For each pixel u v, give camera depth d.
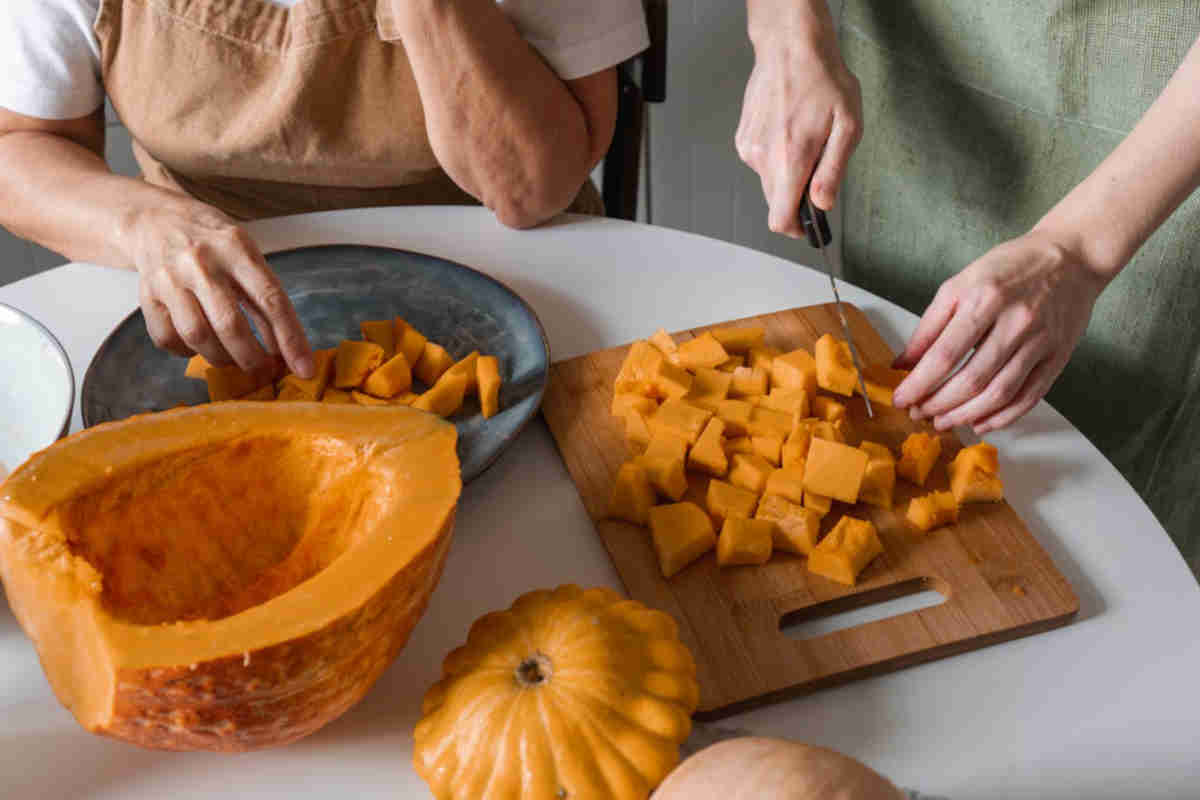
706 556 0.84
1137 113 1.17
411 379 0.98
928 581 0.83
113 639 0.57
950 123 1.37
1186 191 0.97
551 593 0.73
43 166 1.15
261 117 1.25
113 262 1.09
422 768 0.66
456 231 1.20
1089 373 1.36
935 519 0.85
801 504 0.87
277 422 0.71
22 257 1.89
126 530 0.70
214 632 0.58
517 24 1.17
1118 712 0.73
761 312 1.10
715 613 0.79
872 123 1.47
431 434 0.71
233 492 0.74
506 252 1.17
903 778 0.69
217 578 0.76
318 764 0.70
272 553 0.78
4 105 1.22
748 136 1.09
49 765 0.69
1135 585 0.82
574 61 1.19
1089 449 0.94
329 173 1.31
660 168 2.03
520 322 1.04
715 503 0.86
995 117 1.31
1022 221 1.35
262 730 0.62
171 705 0.58
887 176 1.49
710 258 1.17
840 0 1.85
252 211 1.39
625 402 0.95
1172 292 1.23
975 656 0.78
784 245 2.15
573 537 0.87
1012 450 0.94
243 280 0.92
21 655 0.76
